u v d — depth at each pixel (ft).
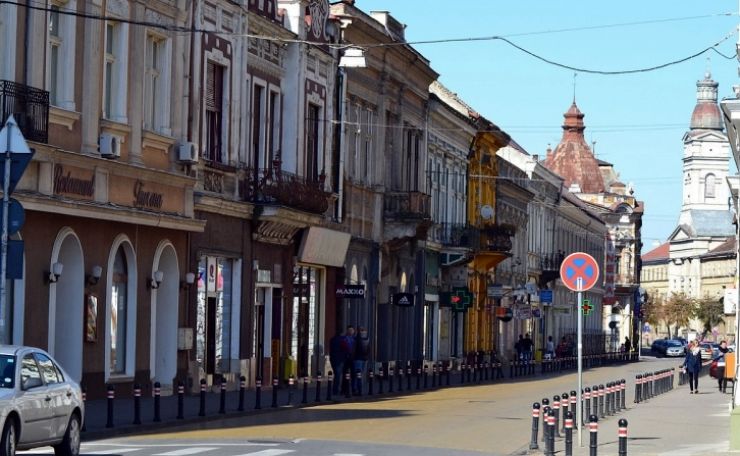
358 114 231.30
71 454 89.45
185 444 104.22
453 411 156.25
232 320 180.04
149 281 155.22
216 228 172.76
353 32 224.74
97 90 140.36
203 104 168.76
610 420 152.35
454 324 312.29
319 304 214.48
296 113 200.54
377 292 242.58
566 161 638.94
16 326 127.34
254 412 144.36
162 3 155.63
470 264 321.32
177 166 160.76
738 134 133.59
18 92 123.24
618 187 650.43
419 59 258.16
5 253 93.91
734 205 164.35
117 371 150.20
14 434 80.43
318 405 164.66
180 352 162.91
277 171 185.37
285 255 197.67
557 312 457.68
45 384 85.87
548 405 106.11
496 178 345.51
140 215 147.74
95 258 141.79
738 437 111.65
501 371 279.08
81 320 138.72
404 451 104.06
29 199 124.67
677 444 118.93
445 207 298.35
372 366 239.09
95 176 139.74
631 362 468.75
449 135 298.76
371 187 238.07
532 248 417.28
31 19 127.54
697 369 225.15
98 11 140.56
